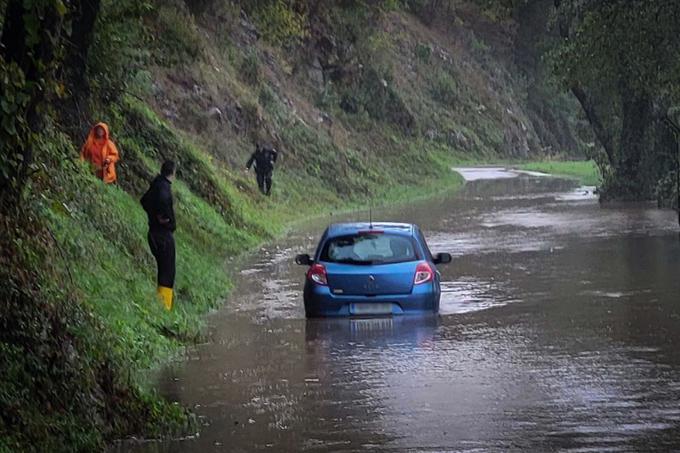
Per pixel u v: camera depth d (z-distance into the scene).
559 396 16.66
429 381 17.98
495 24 140.25
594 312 24.62
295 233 48.75
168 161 23.98
